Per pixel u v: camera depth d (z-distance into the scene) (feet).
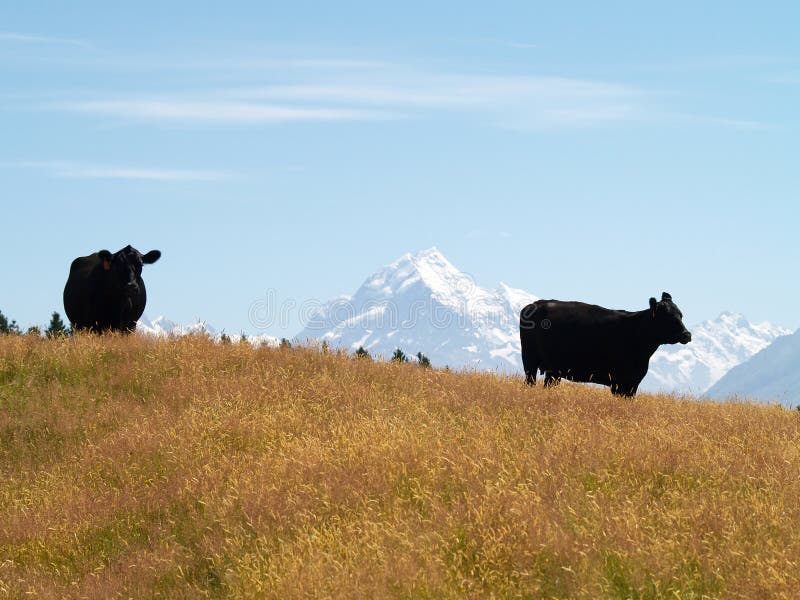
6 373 70.03
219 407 59.47
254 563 36.06
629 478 43.34
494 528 36.17
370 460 44.80
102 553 40.42
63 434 58.29
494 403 63.67
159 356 72.64
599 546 34.65
